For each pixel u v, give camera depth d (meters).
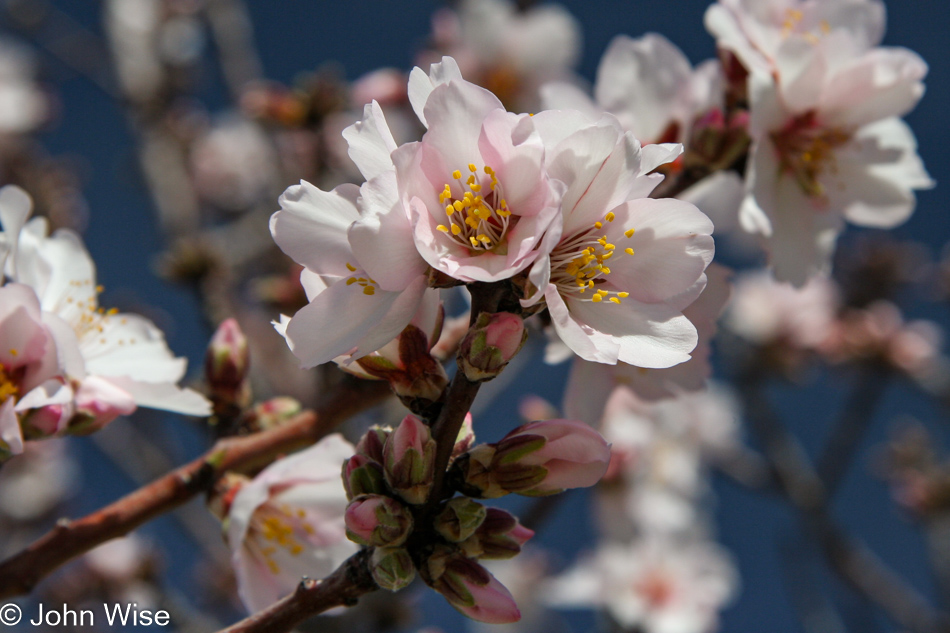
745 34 0.56
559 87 0.58
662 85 0.58
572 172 0.47
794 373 1.20
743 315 1.22
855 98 0.56
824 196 0.57
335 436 0.53
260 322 0.94
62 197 1.07
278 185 0.91
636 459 1.02
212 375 0.54
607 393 0.55
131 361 0.53
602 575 1.13
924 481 1.21
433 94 0.47
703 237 0.48
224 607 1.03
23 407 0.50
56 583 0.89
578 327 0.46
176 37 1.12
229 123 1.34
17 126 1.18
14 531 1.29
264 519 0.55
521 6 0.93
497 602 0.48
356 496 0.48
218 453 0.53
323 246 0.48
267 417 0.54
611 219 0.48
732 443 1.18
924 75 0.56
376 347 0.47
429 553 0.48
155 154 1.03
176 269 0.80
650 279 0.48
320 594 0.48
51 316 0.51
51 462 1.33
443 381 0.49
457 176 0.47
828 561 1.04
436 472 0.48
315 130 0.86
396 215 0.47
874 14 0.58
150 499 0.52
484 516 0.48
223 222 1.29
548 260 0.46
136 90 1.08
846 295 1.34
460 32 0.91
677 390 0.55
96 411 0.52
